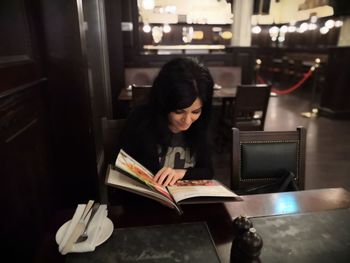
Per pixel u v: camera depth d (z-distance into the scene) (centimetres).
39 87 150
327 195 99
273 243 73
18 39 129
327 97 481
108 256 68
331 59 465
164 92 95
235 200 87
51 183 166
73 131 171
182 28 564
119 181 82
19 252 116
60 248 69
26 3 138
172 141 116
